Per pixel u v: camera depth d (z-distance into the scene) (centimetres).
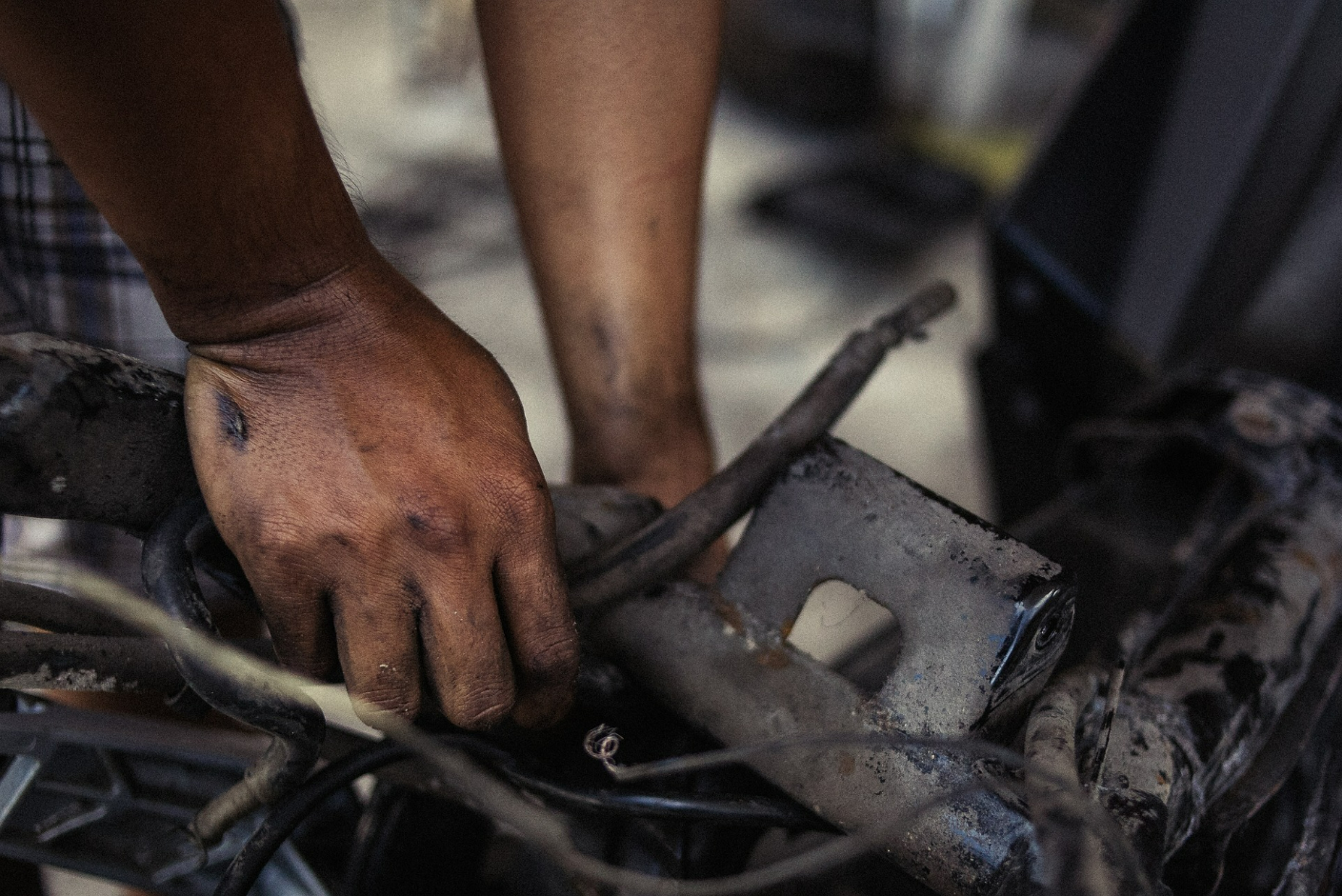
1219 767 55
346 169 55
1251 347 100
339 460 44
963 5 321
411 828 62
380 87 344
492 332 232
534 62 70
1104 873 39
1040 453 132
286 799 52
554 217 74
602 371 75
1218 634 61
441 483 45
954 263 266
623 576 55
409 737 39
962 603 48
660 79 71
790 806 51
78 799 63
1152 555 86
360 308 45
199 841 52
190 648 41
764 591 55
